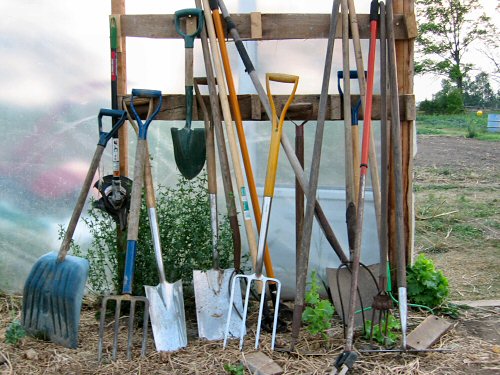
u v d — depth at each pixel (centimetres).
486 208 691
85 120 380
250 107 354
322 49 371
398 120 319
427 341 306
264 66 374
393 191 358
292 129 376
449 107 3112
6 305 375
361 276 333
